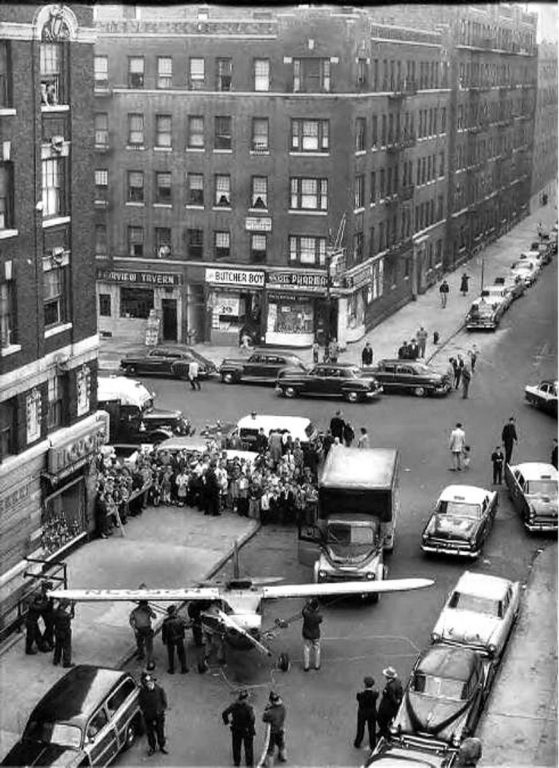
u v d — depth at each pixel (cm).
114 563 3198
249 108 6244
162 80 6378
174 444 4025
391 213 7225
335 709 2350
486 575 2842
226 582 2647
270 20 6191
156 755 2138
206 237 6494
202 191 6438
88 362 3238
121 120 6469
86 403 3250
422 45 7731
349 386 5350
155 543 3388
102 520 3388
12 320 2825
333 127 6147
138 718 2189
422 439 4681
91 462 3300
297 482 3694
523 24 11838
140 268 6625
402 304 7819
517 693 2412
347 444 4441
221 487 3666
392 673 2159
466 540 3225
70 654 2533
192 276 6550
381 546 3041
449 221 9106
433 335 6850
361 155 6431
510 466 3912
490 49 9938
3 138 2703
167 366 5794
